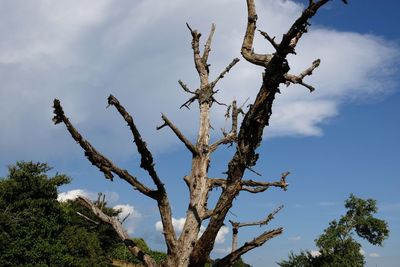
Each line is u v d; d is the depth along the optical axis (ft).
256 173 19.15
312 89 18.57
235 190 18.67
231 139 27.09
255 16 19.70
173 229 21.11
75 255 111.96
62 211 111.04
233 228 25.82
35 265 96.99
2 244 94.79
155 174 19.63
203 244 19.47
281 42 17.21
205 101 28.27
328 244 130.93
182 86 29.17
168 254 21.18
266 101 18.25
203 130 27.12
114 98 17.93
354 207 137.18
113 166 19.44
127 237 21.53
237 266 45.50
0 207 101.65
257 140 18.66
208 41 31.12
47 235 105.29
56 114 17.72
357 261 128.88
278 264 133.18
